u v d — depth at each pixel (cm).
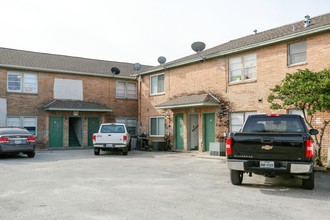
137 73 2678
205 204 705
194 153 2016
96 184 941
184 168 1313
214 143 1820
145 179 1034
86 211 646
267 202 725
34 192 827
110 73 2755
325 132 1438
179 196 784
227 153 888
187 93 2206
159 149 2262
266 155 848
